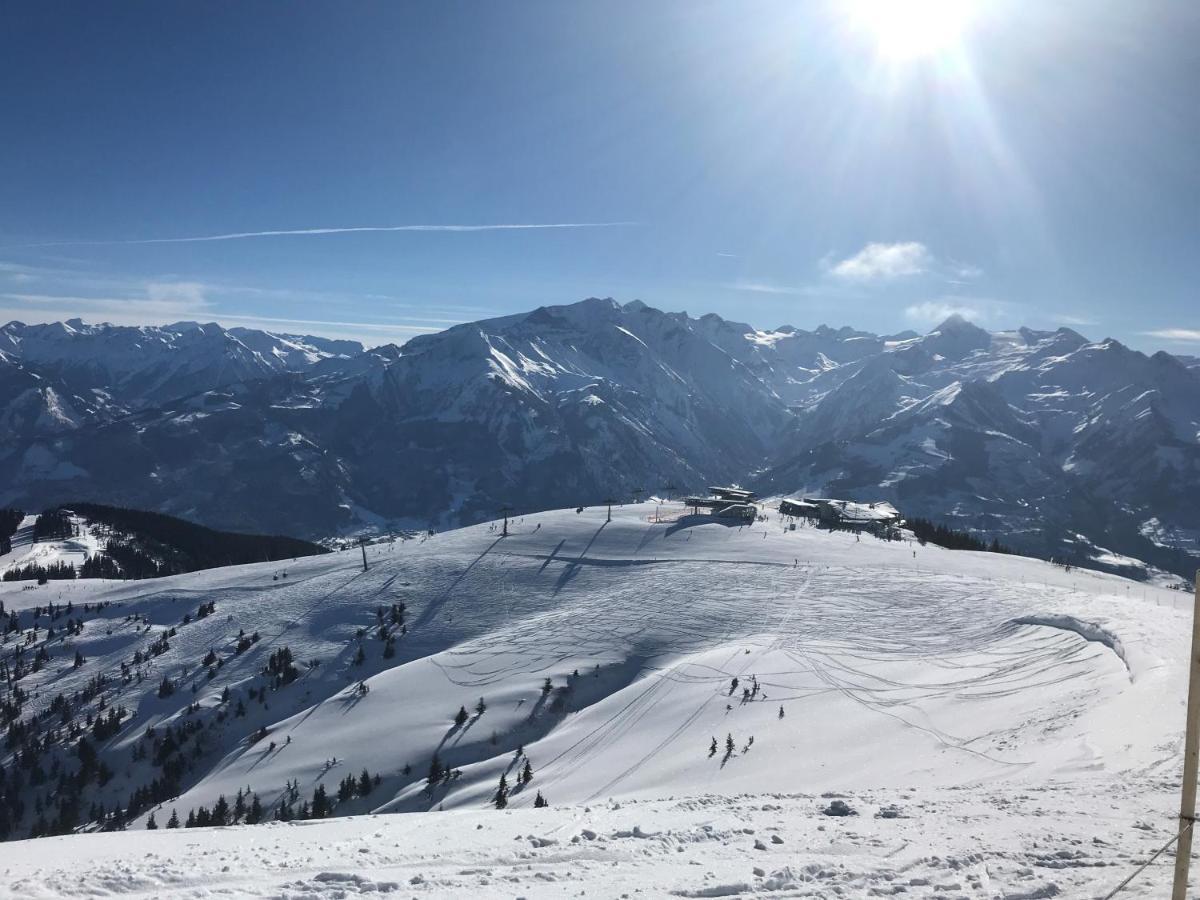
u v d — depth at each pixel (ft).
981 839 47.16
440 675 297.33
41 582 529.45
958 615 270.05
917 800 64.90
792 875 41.65
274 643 377.50
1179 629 178.91
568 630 319.47
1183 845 26.25
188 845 61.00
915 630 263.49
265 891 42.47
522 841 53.93
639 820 62.39
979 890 37.37
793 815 61.26
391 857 49.65
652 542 449.89
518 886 41.96
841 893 38.34
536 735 251.19
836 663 233.55
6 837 271.69
